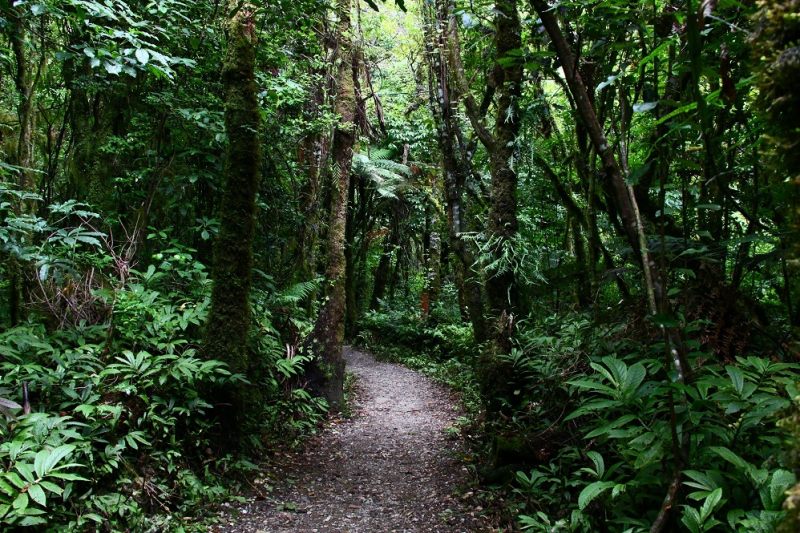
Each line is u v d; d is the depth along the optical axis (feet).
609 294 16.98
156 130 18.07
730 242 8.16
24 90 16.07
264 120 18.65
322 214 31.14
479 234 17.40
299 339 23.68
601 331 11.74
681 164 7.37
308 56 23.97
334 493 14.20
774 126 2.55
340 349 24.76
